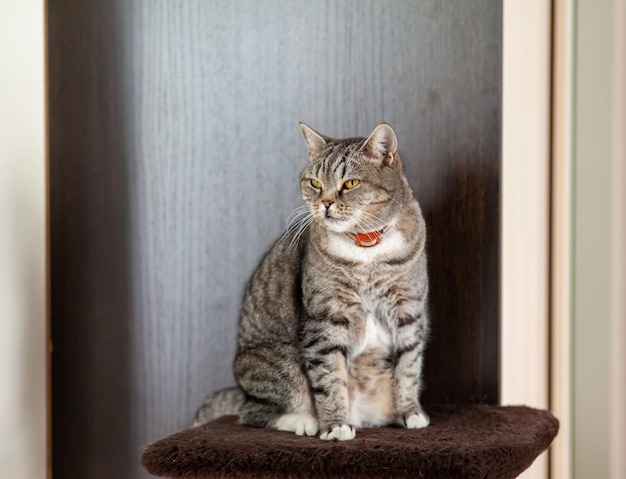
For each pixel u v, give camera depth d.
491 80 2.01
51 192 2.12
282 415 1.74
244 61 2.08
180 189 2.11
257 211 2.09
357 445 1.48
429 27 2.03
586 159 1.81
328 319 1.66
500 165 2.02
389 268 1.65
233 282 2.10
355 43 2.05
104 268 2.13
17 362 1.93
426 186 2.04
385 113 2.04
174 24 2.10
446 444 1.48
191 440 1.56
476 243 2.03
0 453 1.85
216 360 2.11
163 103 2.11
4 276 1.87
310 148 1.71
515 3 2.01
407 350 1.70
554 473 1.97
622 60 1.65
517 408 1.87
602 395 1.74
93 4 2.11
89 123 2.11
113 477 2.12
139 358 2.12
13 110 1.91
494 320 2.03
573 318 1.89
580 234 1.84
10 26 1.91
